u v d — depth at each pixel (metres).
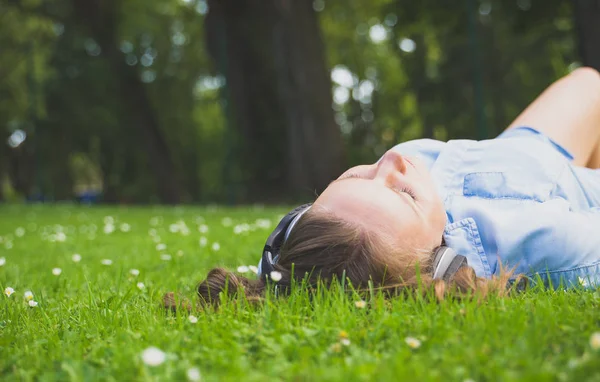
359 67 34.34
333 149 18.69
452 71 24.72
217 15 21.20
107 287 3.57
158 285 3.52
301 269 2.33
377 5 28.11
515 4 19.14
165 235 7.31
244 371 1.72
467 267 2.36
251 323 2.24
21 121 34.28
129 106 28.27
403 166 2.42
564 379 1.54
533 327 1.95
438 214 2.40
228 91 20.97
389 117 34.91
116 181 35.75
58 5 28.73
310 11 18.75
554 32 23.20
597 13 15.05
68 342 2.25
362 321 2.14
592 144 3.67
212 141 42.75
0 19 30.81
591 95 3.71
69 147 33.28
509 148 3.01
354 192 2.35
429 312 2.14
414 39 27.38
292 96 18.80
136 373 1.81
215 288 2.61
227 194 20.77
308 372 1.65
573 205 2.96
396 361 1.68
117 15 28.84
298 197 18.75
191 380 1.66
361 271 2.25
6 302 3.05
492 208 2.81
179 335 2.12
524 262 2.65
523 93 24.88
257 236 6.47
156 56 35.28
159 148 28.95
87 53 30.42
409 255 2.28
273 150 21.70
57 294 3.56
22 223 11.25
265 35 21.14
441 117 25.36
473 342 1.85
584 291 2.51
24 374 1.88
